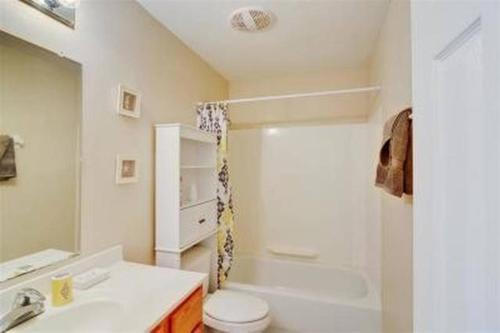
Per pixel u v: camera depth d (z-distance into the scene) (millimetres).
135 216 1687
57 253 1226
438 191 585
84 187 1351
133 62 1681
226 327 1716
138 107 1685
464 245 488
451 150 538
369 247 2580
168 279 1340
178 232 1790
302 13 1828
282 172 2994
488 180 399
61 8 1235
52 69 1205
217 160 2354
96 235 1417
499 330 373
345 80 2855
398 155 1203
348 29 2035
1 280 1025
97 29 1428
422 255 655
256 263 2955
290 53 2459
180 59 2211
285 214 2980
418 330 673
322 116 2922
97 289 1227
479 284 440
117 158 1547
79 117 1328
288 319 2094
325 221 2852
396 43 1539
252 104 3135
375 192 2330
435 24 596
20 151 1088
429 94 628
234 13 1831
